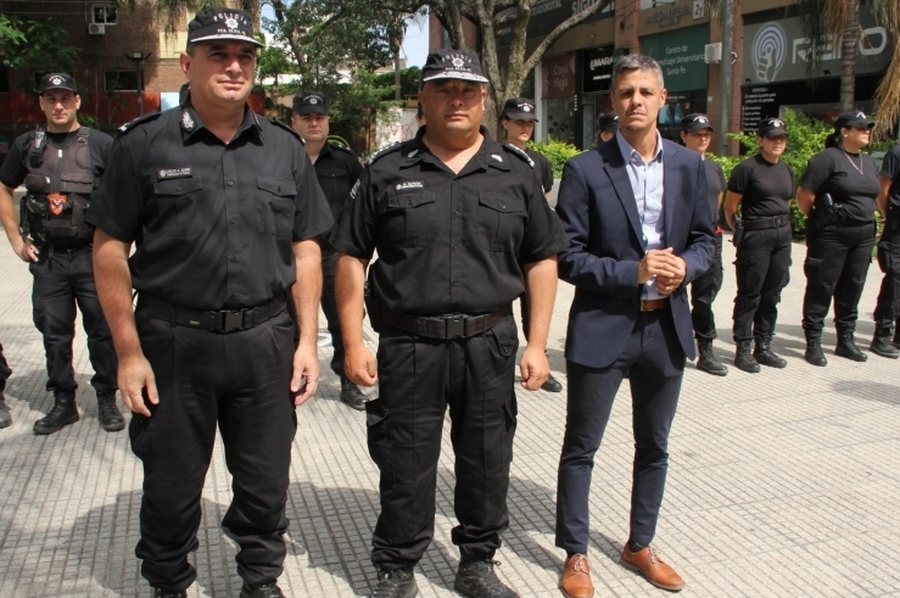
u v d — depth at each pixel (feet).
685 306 10.60
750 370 20.57
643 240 10.28
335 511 12.80
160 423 9.02
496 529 10.25
